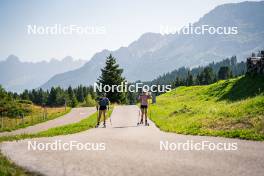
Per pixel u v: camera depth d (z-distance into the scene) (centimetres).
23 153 1869
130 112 6181
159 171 1358
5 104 10862
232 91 6156
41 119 6669
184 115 4291
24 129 5069
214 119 3044
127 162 1557
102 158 1678
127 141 2255
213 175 1254
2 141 2478
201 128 2775
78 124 4203
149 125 3750
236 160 1480
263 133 2152
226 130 2481
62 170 1434
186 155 1661
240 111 3078
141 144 2089
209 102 6231
